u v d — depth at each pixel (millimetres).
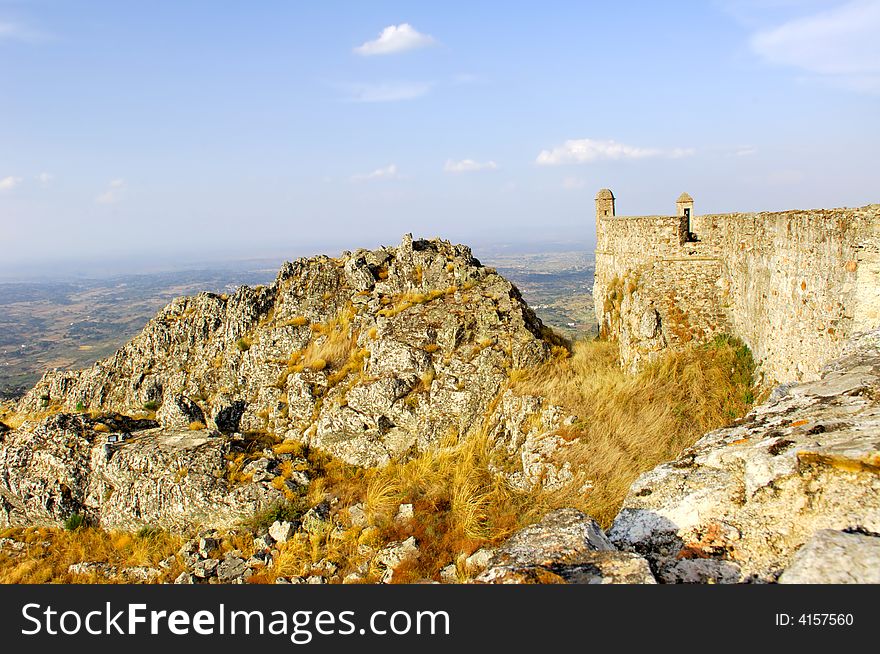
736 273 14352
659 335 15258
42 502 15094
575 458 12484
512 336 16969
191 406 18500
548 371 16188
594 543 3938
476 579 3844
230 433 17828
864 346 6742
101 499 15297
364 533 12242
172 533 14242
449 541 11508
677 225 15375
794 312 10938
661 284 15594
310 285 21141
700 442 5312
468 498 12711
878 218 8211
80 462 15703
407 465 15094
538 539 4082
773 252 12016
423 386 16453
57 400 21984
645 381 14469
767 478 4105
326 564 11523
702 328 15055
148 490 14711
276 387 18453
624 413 13586
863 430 4273
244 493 14133
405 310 18594
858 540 3139
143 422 18562
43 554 14039
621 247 18234
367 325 19109
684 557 3848
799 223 10672
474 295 18672
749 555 3678
